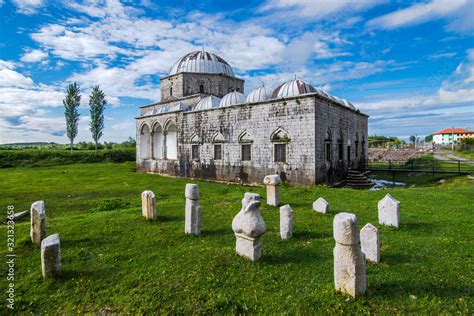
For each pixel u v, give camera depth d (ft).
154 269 21.26
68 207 49.75
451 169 92.63
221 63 113.29
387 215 30.27
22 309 17.28
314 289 17.56
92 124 197.47
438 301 15.93
